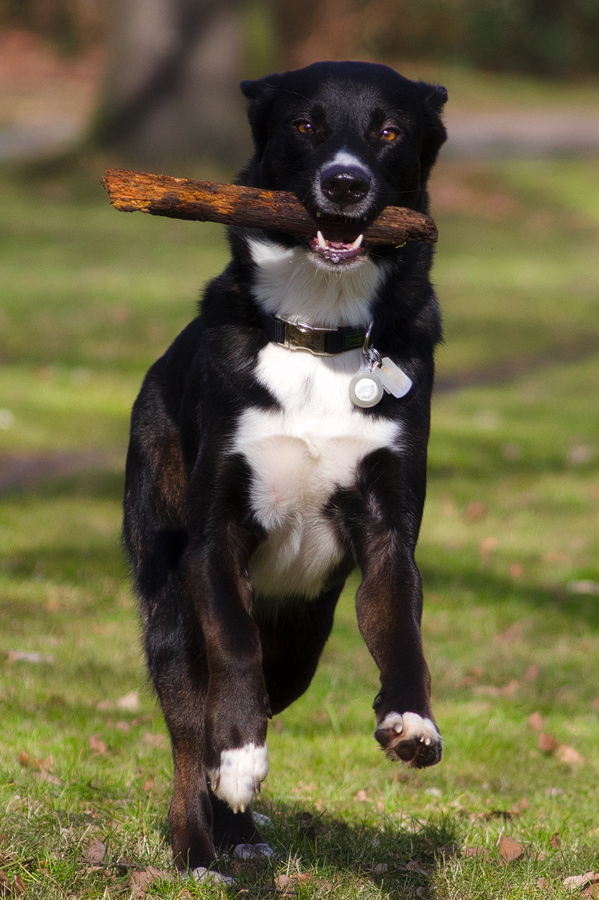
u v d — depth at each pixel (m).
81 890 6.20
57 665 10.68
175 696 7.17
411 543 6.95
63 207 40.06
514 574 14.15
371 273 7.05
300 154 7.36
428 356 7.26
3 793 7.34
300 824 7.52
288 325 7.02
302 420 6.94
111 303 27.73
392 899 6.42
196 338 7.53
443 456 18.78
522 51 83.44
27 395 20.55
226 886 6.37
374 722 9.96
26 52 72.56
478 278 35.34
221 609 6.62
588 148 60.50
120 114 43.09
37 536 14.30
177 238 36.94
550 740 9.53
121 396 21.11
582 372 25.72
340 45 72.69
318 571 7.36
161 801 7.71
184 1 42.25
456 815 7.94
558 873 6.81
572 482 17.77
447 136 7.82
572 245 41.91
